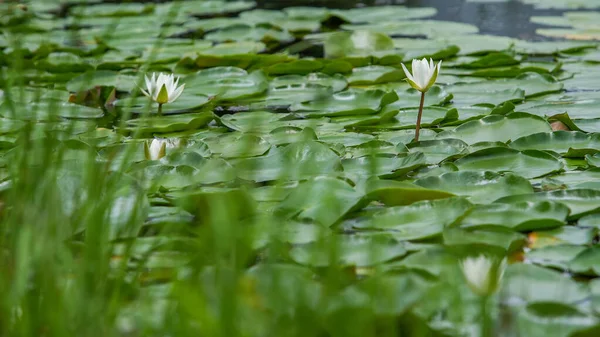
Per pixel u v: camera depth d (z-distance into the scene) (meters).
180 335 6.72
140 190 7.11
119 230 7.07
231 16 10.69
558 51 8.56
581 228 7.06
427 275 6.87
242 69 8.32
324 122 7.80
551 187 7.24
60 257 6.88
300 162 7.38
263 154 7.49
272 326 6.73
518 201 7.14
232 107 8.02
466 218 7.08
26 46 8.82
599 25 8.99
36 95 7.27
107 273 6.86
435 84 8.21
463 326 6.76
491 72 8.27
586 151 7.41
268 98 8.08
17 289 6.76
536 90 8.06
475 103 7.97
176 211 7.18
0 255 6.85
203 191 7.24
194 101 8.05
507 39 8.78
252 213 7.13
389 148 7.52
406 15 9.91
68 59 8.59
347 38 8.77
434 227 7.07
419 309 6.80
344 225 7.12
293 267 6.91
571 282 6.87
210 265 6.94
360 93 8.01
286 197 7.19
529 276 6.89
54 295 6.73
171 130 7.76
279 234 7.05
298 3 11.61
